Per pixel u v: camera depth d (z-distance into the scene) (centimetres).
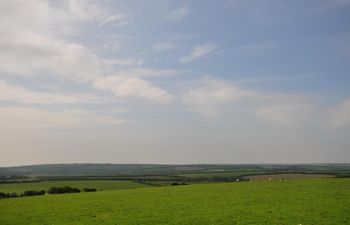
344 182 7606
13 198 7300
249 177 14675
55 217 4634
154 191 7569
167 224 3950
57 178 17338
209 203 5362
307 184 7425
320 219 3912
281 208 4644
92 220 4309
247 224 3816
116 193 7450
